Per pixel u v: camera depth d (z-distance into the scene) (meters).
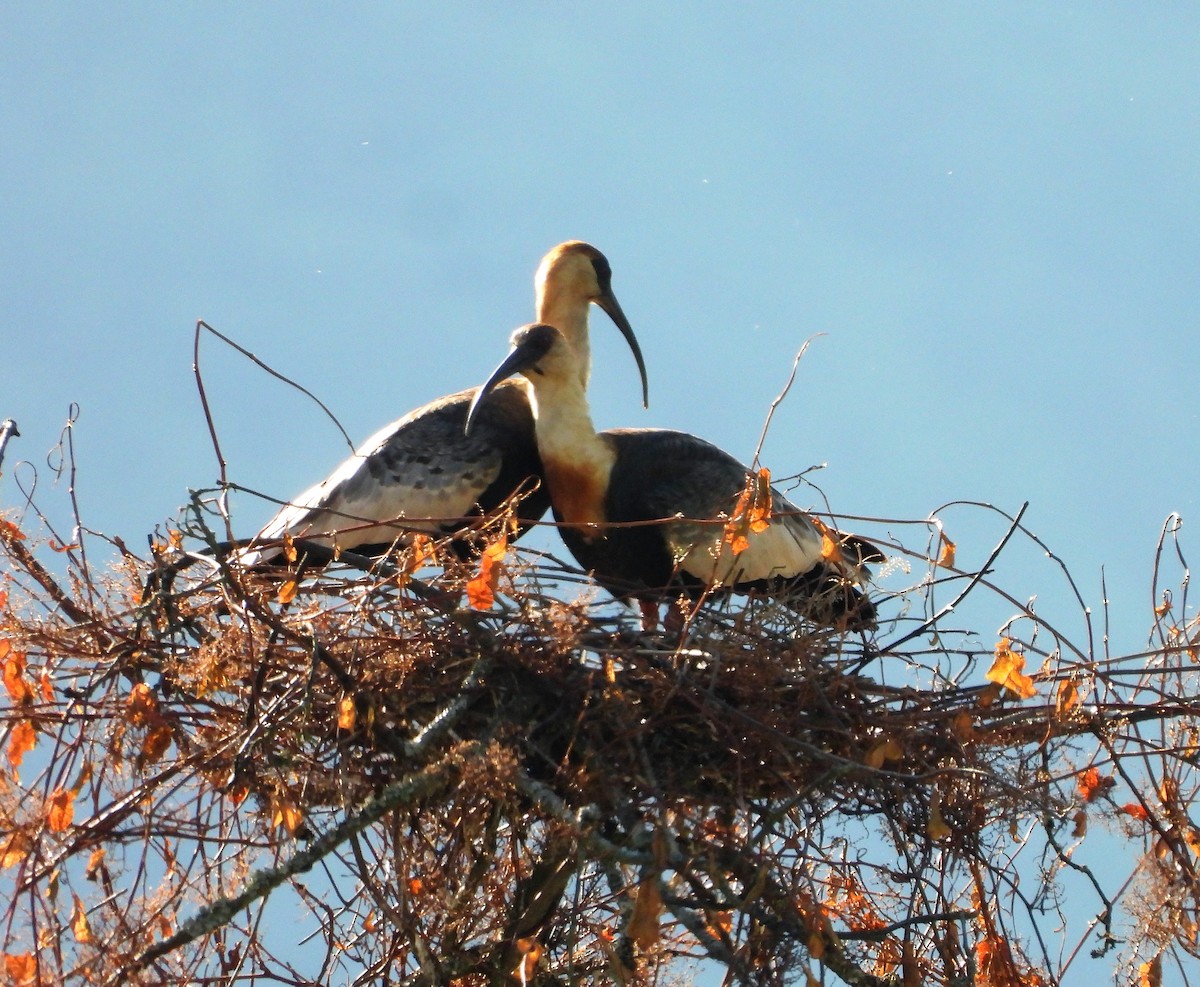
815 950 10.61
